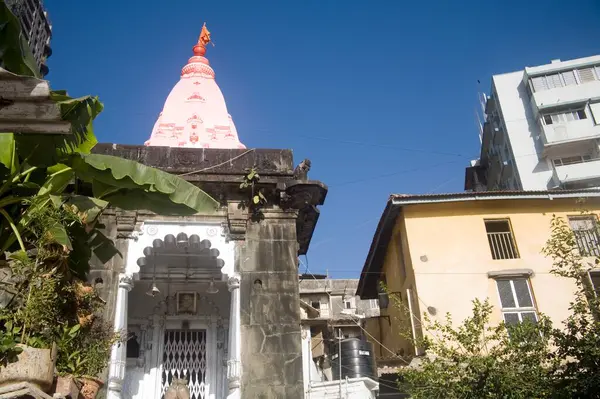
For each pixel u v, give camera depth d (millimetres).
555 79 33250
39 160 9336
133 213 14328
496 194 18328
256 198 14562
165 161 14953
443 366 12555
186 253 16266
